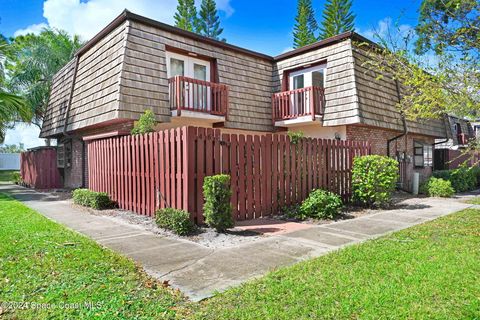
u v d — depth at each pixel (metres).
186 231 6.29
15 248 4.98
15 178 20.52
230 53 13.55
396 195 13.31
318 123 13.05
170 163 7.39
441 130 17.50
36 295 3.40
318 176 9.56
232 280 3.95
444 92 7.11
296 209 8.24
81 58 13.71
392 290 3.52
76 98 13.21
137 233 6.39
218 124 12.66
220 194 6.46
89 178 11.34
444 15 7.03
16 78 20.44
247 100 13.61
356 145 10.76
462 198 12.37
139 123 9.12
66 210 9.12
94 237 6.05
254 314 3.06
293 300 3.33
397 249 5.09
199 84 11.51
